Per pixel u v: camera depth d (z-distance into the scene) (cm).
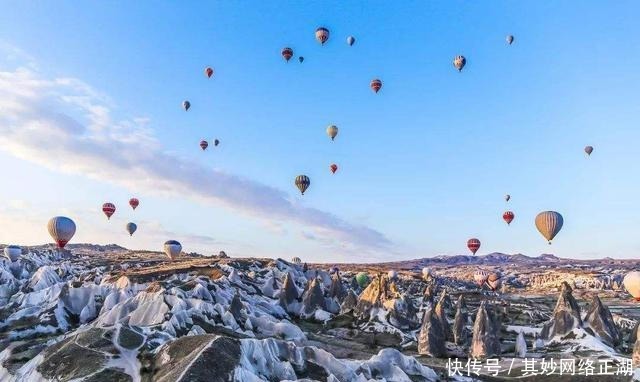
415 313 10112
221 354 4269
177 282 9812
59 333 8144
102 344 4966
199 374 3903
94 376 4362
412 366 5662
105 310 8944
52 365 4728
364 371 5175
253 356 4650
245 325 7875
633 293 8656
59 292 9588
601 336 8162
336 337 8988
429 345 7819
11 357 5675
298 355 5016
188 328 6531
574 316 8294
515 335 9238
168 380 3903
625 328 10025
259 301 10388
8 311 9169
